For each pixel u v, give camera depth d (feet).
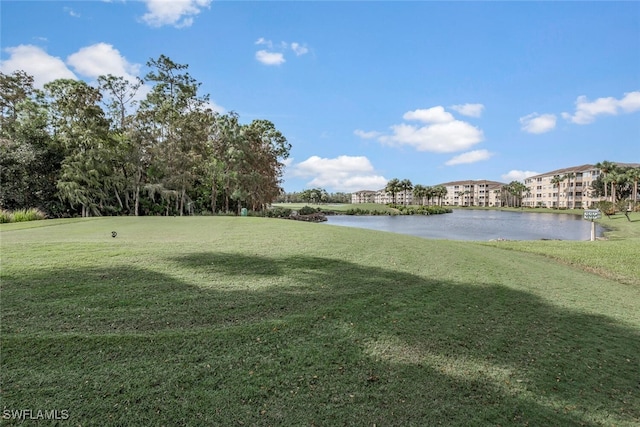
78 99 85.51
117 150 92.02
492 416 7.92
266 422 7.23
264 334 11.04
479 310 14.89
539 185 322.55
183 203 105.19
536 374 9.91
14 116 86.02
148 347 9.80
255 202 128.57
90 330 10.59
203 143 107.86
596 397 9.03
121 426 6.92
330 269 19.84
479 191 410.93
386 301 14.96
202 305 13.11
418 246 31.01
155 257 20.53
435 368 9.83
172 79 108.58
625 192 219.61
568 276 24.44
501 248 40.42
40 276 15.79
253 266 19.57
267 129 141.90
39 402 7.43
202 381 8.45
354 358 10.03
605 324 14.46
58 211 83.35
